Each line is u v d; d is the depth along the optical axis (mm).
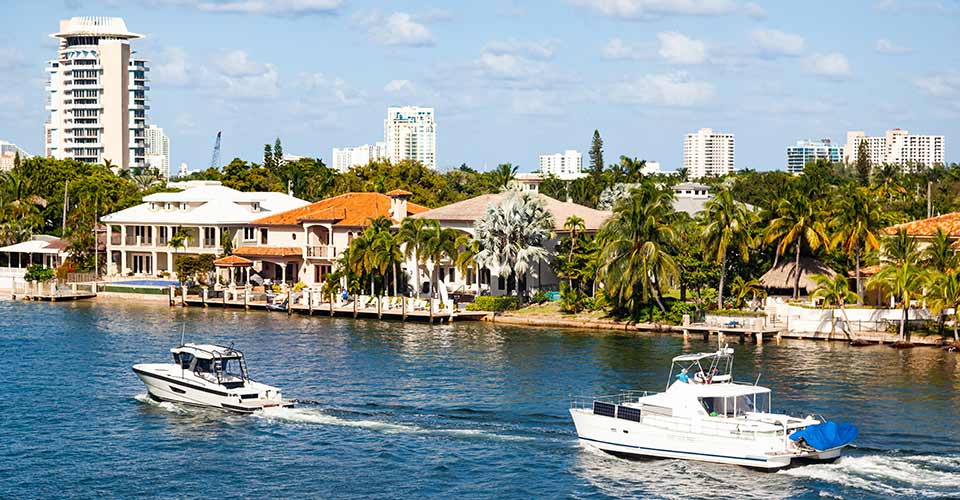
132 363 91438
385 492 56250
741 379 81312
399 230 124812
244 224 151375
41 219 182625
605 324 112750
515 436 65688
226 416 70938
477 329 112062
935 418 68562
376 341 102812
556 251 127938
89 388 80562
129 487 57281
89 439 66125
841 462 59125
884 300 111250
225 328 113250
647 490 55969
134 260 160125
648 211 109125
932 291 94500
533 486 56938
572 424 68375
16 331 111312
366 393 77250
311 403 74000
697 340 102688
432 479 58156
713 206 110250
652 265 108312
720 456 58812
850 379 81250
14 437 66688
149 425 69250
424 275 132250
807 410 70812
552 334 107812
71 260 161000
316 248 142000
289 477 58719
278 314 126875
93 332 110500
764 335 102625
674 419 60281
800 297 116000
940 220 114188
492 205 121375
